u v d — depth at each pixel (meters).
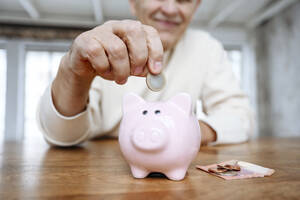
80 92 0.63
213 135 0.83
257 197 0.30
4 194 0.32
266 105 2.94
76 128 0.70
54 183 0.37
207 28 3.13
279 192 0.32
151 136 0.39
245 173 0.42
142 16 1.03
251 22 3.05
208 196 0.31
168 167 0.40
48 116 0.68
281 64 2.70
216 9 2.75
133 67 0.49
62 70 0.60
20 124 2.99
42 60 3.19
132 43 0.47
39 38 3.02
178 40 1.09
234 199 0.30
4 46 3.08
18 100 2.98
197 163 0.51
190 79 1.07
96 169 0.46
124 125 0.43
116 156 0.60
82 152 0.67
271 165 0.49
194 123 0.44
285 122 2.60
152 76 0.50
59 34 3.02
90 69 0.57
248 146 0.80
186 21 1.01
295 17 2.44
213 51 1.15
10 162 0.52
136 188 0.35
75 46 0.51
